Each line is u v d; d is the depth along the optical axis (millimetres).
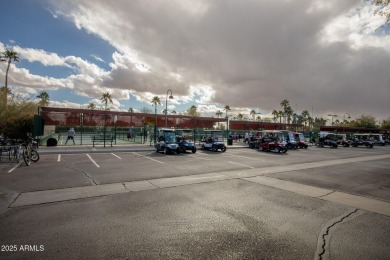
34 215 5109
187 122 40562
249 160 14633
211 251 3682
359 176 10180
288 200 6484
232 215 5262
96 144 23750
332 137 31375
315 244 3988
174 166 11758
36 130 19141
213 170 10844
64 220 4844
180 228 4520
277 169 11492
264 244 3949
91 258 3426
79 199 6305
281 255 3609
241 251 3701
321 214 5461
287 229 4578
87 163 12297
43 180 8391
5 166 11195
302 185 8266
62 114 28344
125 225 4621
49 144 20516
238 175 9797
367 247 3924
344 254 3684
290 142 25688
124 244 3861
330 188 7949
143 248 3740
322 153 20875
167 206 5801
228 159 14859
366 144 31812
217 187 7762
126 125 34906
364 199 6746
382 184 8680
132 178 8867
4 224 4617
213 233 4328
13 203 5910
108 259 3406
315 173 10648
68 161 12938
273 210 5652
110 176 9156
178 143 17984
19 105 23359
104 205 5832
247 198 6586
